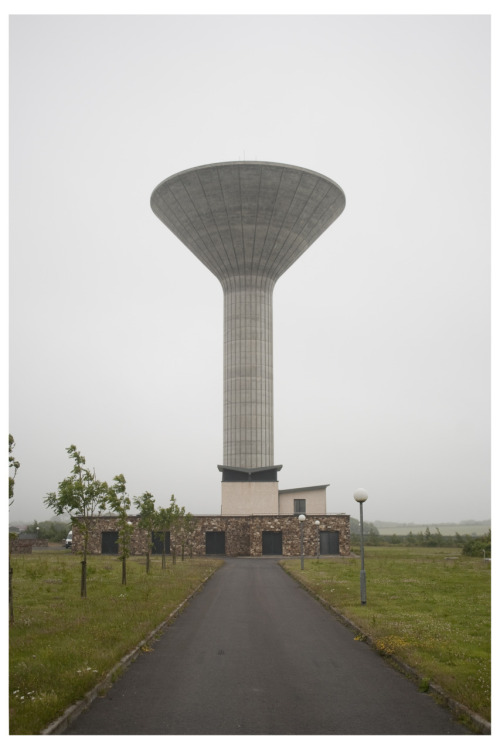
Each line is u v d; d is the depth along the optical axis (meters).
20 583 32.41
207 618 21.86
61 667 13.07
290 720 10.41
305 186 70.69
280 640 17.61
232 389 74.00
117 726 10.05
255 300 74.81
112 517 65.88
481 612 21.92
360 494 24.48
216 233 72.38
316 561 52.47
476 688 11.66
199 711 10.84
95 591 28.64
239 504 69.56
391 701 11.53
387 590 28.98
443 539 108.44
